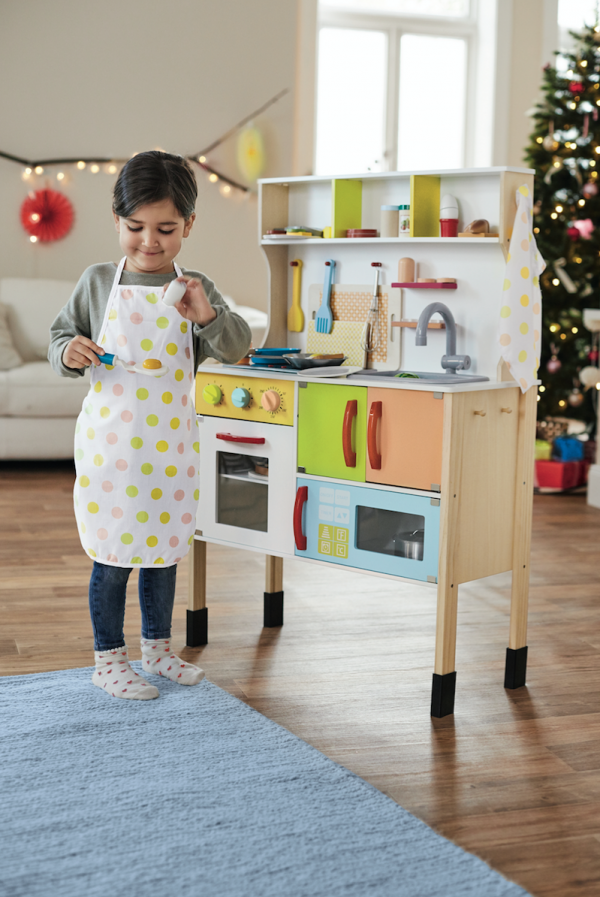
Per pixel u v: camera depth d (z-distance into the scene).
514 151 5.83
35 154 5.15
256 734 1.84
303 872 1.39
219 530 2.31
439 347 2.28
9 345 4.52
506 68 5.72
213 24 5.31
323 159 5.72
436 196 2.25
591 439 4.66
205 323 1.93
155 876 1.37
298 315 2.52
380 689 2.11
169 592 2.09
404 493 1.98
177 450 1.96
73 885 1.34
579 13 5.84
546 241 4.43
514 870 1.44
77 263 5.29
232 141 5.43
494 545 2.07
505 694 2.11
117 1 5.15
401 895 1.34
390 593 2.82
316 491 2.13
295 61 5.47
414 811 1.60
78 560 3.05
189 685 2.07
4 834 1.47
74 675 2.11
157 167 1.86
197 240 5.46
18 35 5.04
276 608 2.49
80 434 1.96
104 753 1.74
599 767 1.77
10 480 4.30
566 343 4.45
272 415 2.19
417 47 5.78
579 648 2.40
